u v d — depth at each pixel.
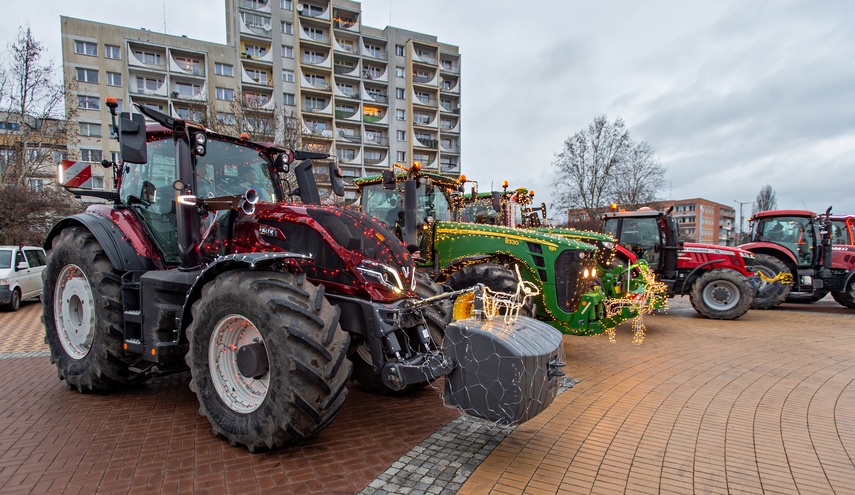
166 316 3.50
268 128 20.88
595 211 32.88
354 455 2.97
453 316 3.39
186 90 36.94
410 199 4.93
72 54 33.03
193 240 3.71
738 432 3.48
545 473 2.79
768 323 8.59
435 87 50.38
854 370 5.27
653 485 2.68
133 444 3.07
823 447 3.24
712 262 9.02
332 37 44.00
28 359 5.47
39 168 17.59
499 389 2.58
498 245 5.65
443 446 3.14
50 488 2.50
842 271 10.34
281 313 2.75
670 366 5.40
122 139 3.31
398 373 3.02
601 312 5.56
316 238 3.43
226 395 3.10
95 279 3.83
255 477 2.64
